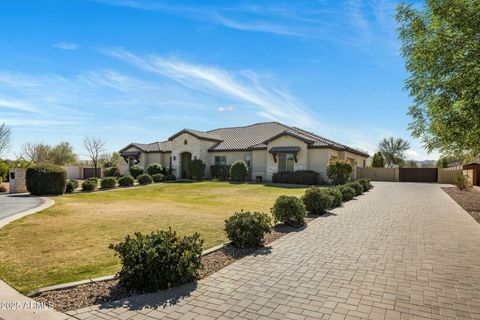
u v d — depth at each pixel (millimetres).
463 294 4273
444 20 6016
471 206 13492
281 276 4949
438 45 6074
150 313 3648
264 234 7324
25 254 5984
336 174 21969
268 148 26547
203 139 29891
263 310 3760
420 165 48406
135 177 32219
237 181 26891
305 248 6637
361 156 34969
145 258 4297
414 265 5523
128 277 4250
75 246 6609
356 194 17828
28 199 15625
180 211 11852
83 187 20812
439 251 6445
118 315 3582
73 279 4688
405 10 6715
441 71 6188
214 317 3570
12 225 8656
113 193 19453
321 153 24703
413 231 8375
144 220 9789
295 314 3658
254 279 4812
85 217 10258
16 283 4488
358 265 5508
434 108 6812
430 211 12023
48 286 4320
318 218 10281
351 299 4090
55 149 44062
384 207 13047
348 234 7977
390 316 3625
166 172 31172
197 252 4883
